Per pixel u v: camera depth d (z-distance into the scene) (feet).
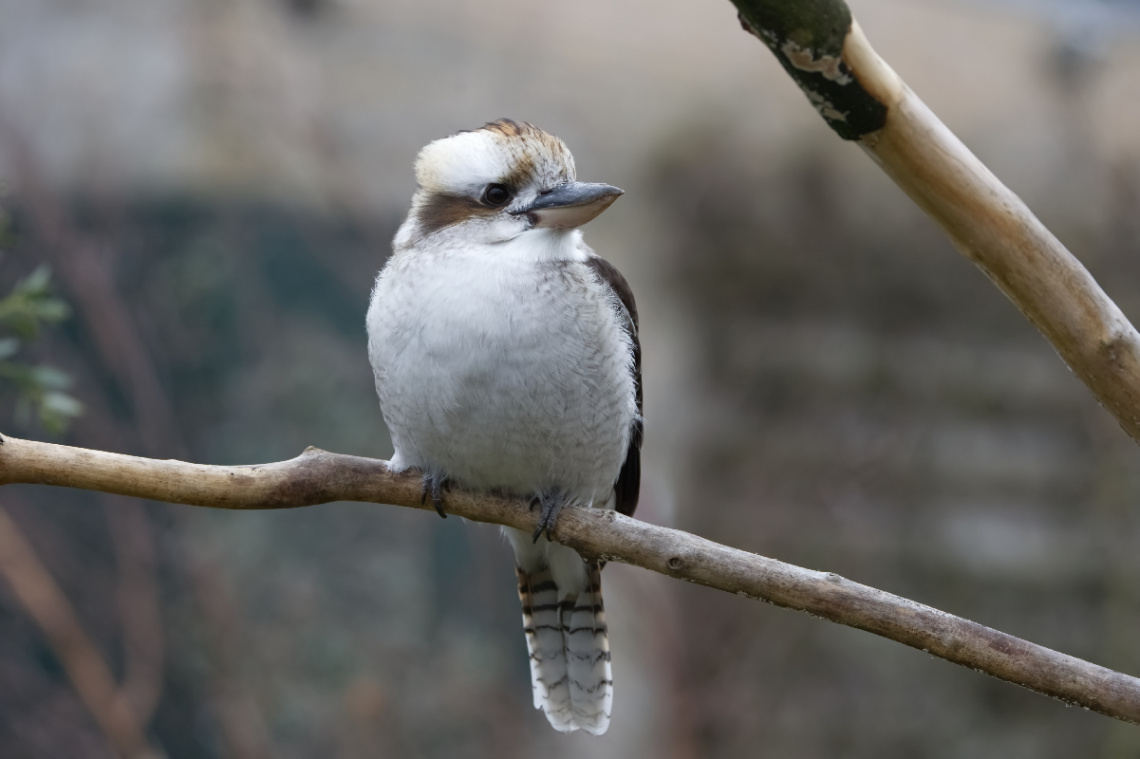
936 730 38.22
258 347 47.19
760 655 37.37
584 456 16.88
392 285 16.92
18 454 12.57
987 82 42.19
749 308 41.19
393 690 43.68
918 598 40.42
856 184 40.73
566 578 20.38
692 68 41.50
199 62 41.34
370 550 46.39
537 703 20.70
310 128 41.29
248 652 43.65
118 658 40.60
